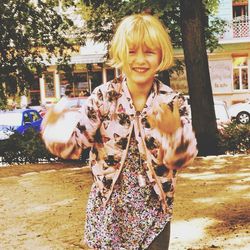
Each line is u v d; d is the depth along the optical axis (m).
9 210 7.56
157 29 2.33
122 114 2.40
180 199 7.52
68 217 6.86
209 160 12.27
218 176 9.75
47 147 2.32
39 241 5.81
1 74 19.05
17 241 5.87
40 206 7.74
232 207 6.82
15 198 8.51
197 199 7.48
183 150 2.24
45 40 19.56
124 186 2.44
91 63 35.38
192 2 14.58
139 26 2.32
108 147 2.42
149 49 2.33
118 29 2.37
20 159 14.42
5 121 20.61
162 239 2.47
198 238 5.44
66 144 2.31
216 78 34.97
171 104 2.38
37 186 9.62
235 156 12.98
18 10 18.30
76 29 21.62
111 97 2.40
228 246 5.12
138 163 2.42
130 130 2.40
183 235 5.57
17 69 19.09
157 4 14.22
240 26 34.09
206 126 14.51
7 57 18.84
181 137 2.24
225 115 19.22
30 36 18.88
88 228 2.51
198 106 14.55
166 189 2.44
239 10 34.47
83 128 2.36
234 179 9.33
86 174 10.91
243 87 34.78
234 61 34.72
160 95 2.40
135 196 2.42
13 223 6.72
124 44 2.32
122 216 2.44
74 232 6.06
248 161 11.84
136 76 2.34
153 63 2.34
